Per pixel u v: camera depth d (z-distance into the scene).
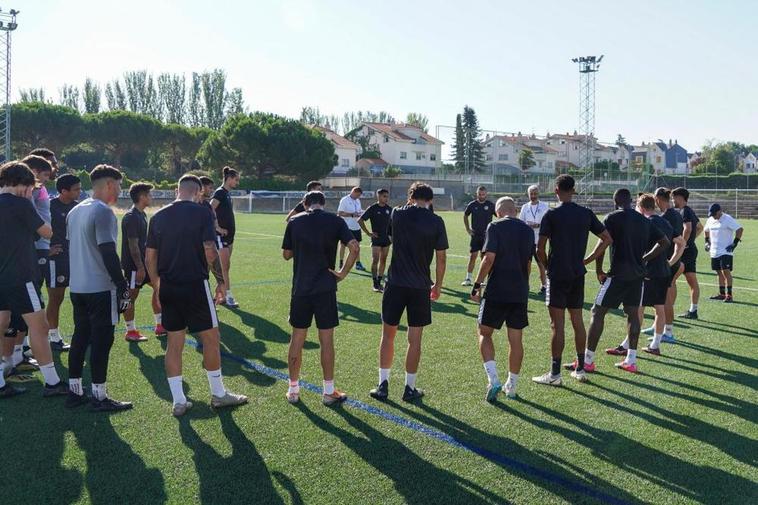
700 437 4.27
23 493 3.37
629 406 4.89
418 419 4.54
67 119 53.75
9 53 28.91
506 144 83.38
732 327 7.92
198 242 4.50
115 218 4.57
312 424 4.41
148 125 60.47
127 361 5.95
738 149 130.12
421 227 4.86
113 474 3.60
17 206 4.68
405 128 81.94
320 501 3.32
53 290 6.31
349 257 4.82
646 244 5.75
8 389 4.95
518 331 4.98
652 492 3.48
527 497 3.39
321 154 53.00
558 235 5.34
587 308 9.21
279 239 20.20
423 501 3.33
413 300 4.90
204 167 52.56
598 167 65.69
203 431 4.25
